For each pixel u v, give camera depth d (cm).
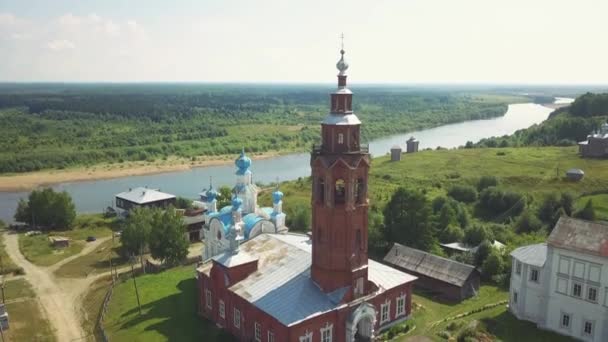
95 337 6962
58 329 7269
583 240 6312
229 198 12569
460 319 7044
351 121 5856
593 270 6178
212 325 6938
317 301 5959
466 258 9044
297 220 11394
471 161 19600
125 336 6762
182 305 7681
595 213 11706
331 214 5919
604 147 18112
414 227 9706
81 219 13862
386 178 17550
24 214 13325
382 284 6644
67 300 8362
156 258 9769
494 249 8938
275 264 6806
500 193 13312
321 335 5856
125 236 10256
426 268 8319
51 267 10088
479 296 7969
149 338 6631
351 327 5956
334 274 6047
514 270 7175
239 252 6825
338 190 6041
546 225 11581
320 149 6006
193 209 12788
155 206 13462
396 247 9075
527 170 17225
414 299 7862
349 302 6059
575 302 6372
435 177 17238
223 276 6681
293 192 16125
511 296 7244
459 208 12088
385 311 6662
